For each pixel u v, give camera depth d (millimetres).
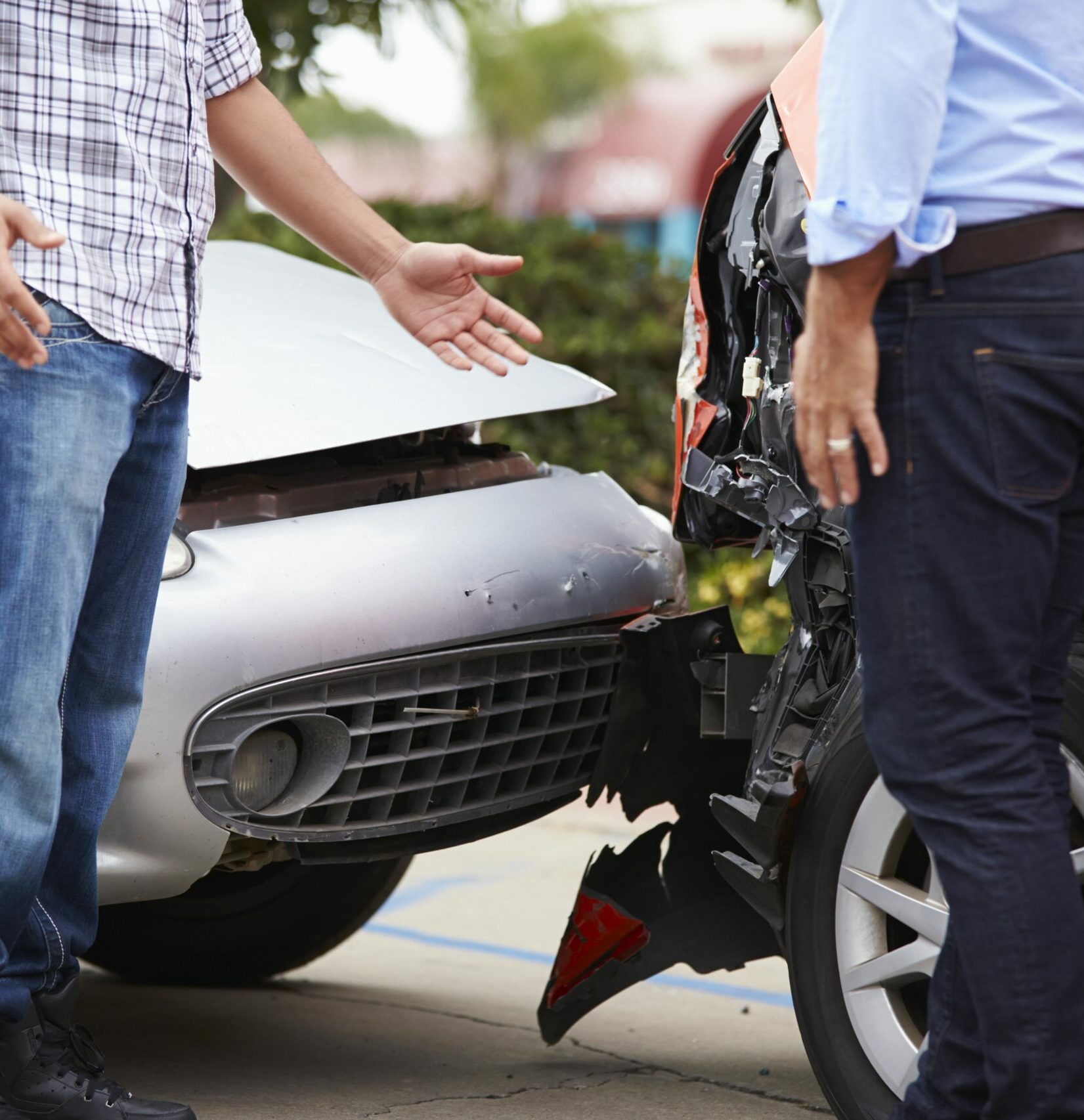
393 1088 6539
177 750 5547
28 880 4914
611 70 66750
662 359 17094
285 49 14797
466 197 18422
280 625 5707
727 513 6211
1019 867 4090
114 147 4809
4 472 4734
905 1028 5281
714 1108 6293
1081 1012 4070
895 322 4090
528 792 6598
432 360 7004
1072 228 4004
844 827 5363
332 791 5953
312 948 8062
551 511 6734
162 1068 6812
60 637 4840
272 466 6328
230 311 7172
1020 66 4043
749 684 6094
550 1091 6523
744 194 5789
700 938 6270
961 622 4117
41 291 4664
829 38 4000
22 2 4672
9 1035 5148
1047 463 4062
